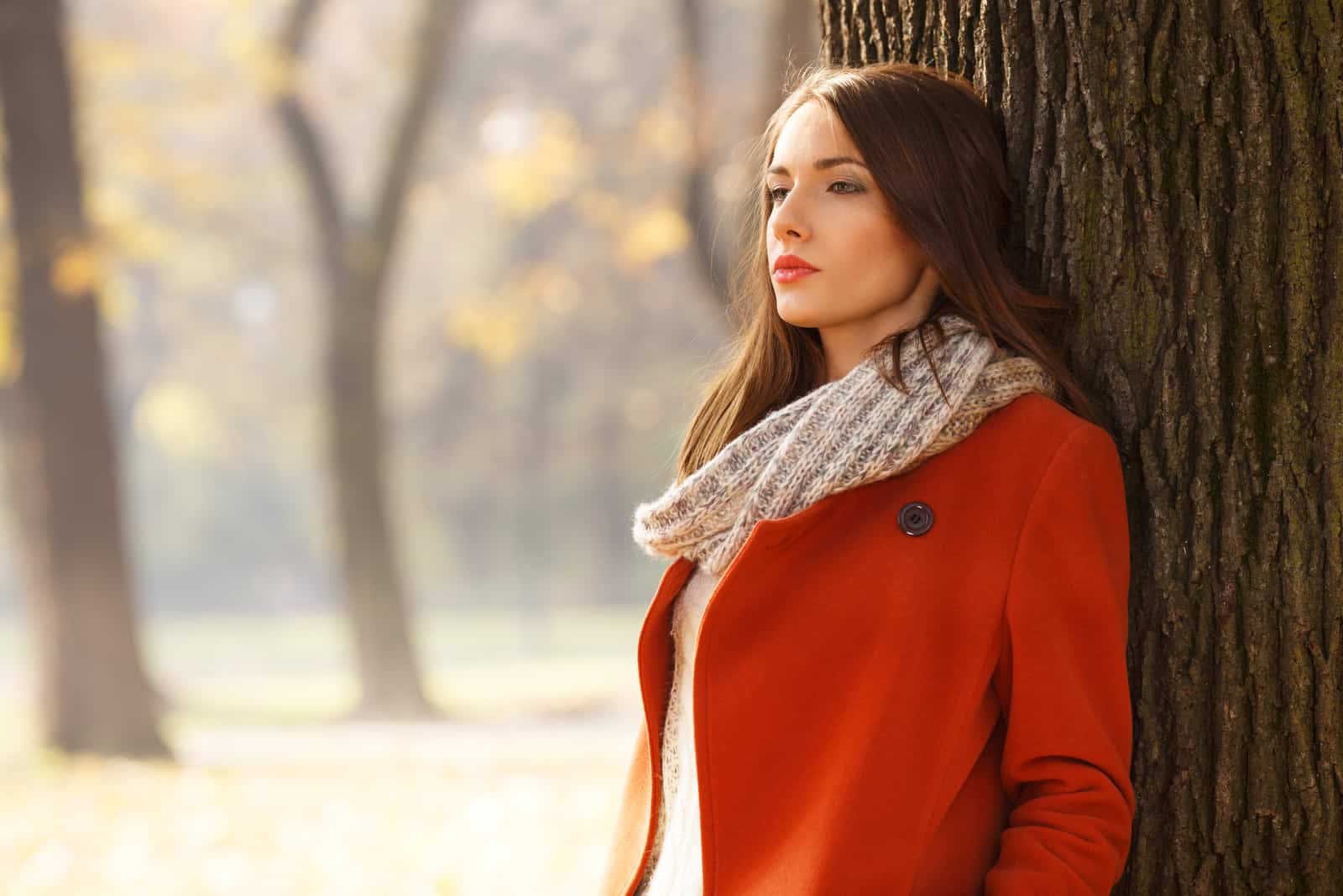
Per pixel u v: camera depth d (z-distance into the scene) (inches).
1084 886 76.5
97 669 518.6
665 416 1593.3
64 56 532.1
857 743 81.4
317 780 370.6
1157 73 95.4
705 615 85.9
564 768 387.2
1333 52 91.8
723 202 528.7
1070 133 98.0
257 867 269.0
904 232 90.2
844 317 92.2
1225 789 95.4
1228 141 94.3
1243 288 94.1
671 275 1369.3
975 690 81.0
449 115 1133.1
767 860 83.1
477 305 954.1
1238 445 94.4
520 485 2006.6
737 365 104.3
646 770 100.3
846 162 90.5
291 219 1337.4
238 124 1200.8
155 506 2345.0
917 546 84.3
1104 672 80.9
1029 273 100.6
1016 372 87.7
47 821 313.7
